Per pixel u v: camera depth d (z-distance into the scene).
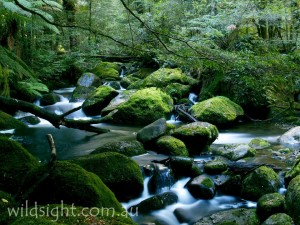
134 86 12.77
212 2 10.39
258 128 9.38
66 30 10.52
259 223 4.32
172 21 6.99
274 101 10.06
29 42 11.80
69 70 15.02
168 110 10.09
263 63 3.21
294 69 3.28
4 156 3.10
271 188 5.00
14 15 3.86
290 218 3.95
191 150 6.95
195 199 5.14
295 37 9.81
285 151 6.85
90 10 10.77
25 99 10.54
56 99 11.97
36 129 8.63
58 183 2.57
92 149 6.94
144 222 4.44
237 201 5.10
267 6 9.46
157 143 6.59
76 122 3.84
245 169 5.75
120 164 4.72
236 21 9.27
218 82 11.16
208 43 4.20
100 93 11.15
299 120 9.43
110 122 9.92
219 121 9.45
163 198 4.92
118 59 16.28
